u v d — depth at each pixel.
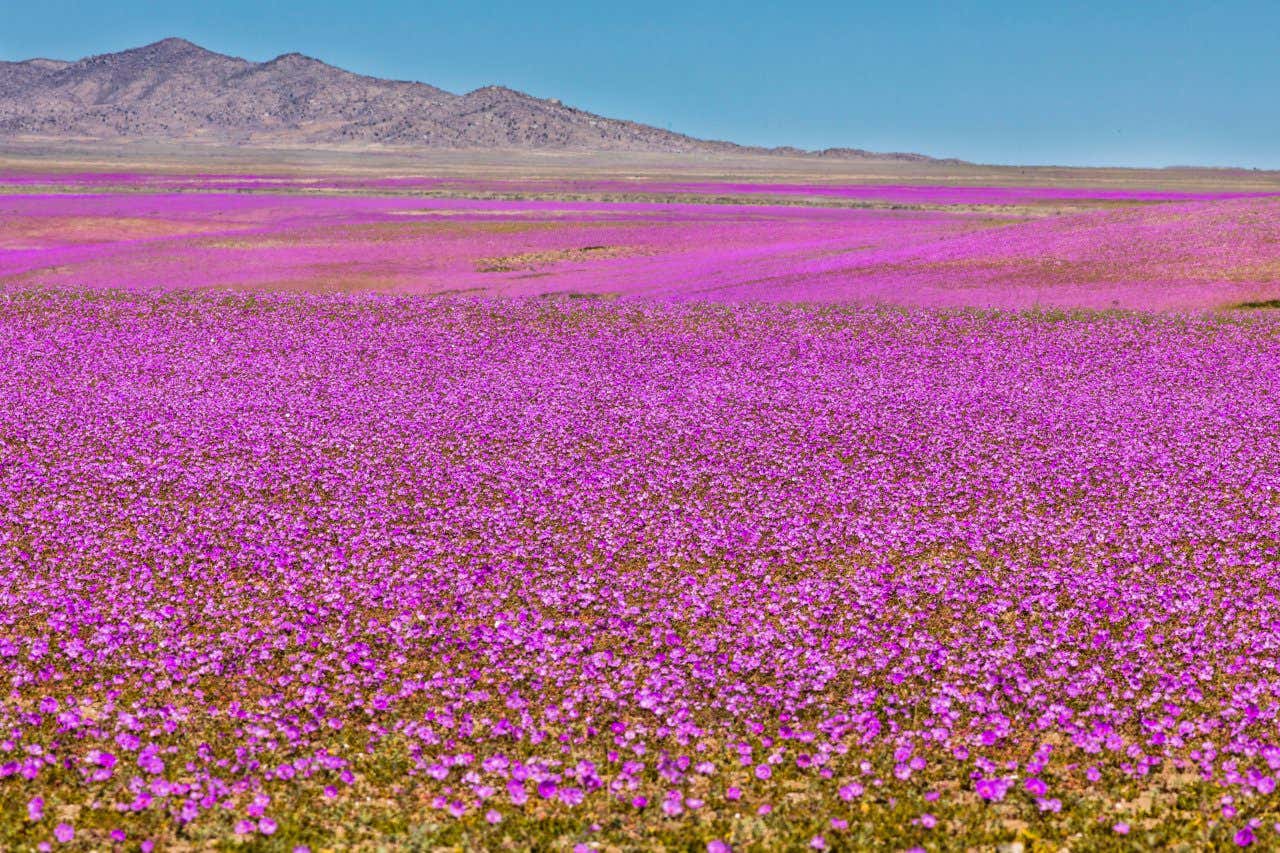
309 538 19.62
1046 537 19.64
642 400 30.42
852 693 13.62
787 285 52.22
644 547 19.36
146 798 10.44
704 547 19.23
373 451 25.48
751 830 10.39
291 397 30.62
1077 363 34.06
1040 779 11.43
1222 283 46.41
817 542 19.69
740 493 22.59
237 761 11.77
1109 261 52.41
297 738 12.36
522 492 22.41
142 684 13.88
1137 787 11.30
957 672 14.27
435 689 13.98
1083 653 14.98
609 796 11.09
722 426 27.64
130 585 17.06
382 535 19.86
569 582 17.67
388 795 11.27
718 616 16.41
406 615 16.41
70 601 16.33
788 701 13.36
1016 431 26.75
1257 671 14.35
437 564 18.44
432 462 24.67
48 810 10.58
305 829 10.41
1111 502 21.58
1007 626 15.91
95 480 22.91
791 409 29.31
